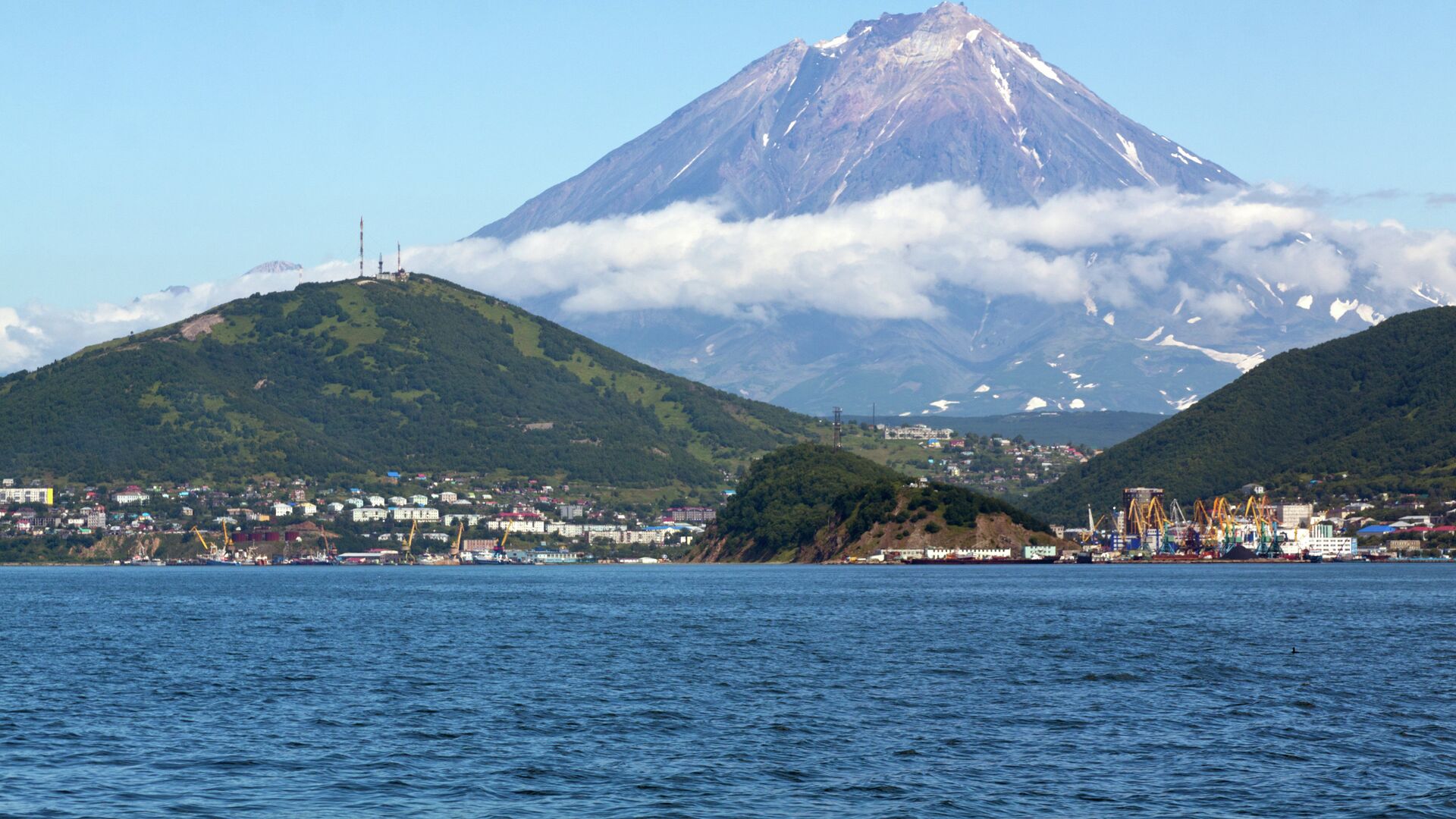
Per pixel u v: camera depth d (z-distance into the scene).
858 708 154.50
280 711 151.62
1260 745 130.75
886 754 126.75
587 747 130.00
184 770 119.06
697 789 112.31
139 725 142.12
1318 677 181.38
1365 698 161.50
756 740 133.62
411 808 106.25
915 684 175.00
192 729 139.88
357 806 106.88
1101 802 108.31
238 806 106.88
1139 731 138.38
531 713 150.38
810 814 104.50
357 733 137.62
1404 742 132.12
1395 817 103.19
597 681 178.50
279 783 114.44
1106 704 157.00
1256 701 158.50
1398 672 187.38
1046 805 107.38
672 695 164.38
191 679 180.88
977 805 107.19
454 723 143.62
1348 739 133.38
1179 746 130.12
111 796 109.62
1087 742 132.12
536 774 117.81
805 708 153.88
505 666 197.25
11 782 114.56
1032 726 141.62
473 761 123.06
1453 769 119.50
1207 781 115.06
